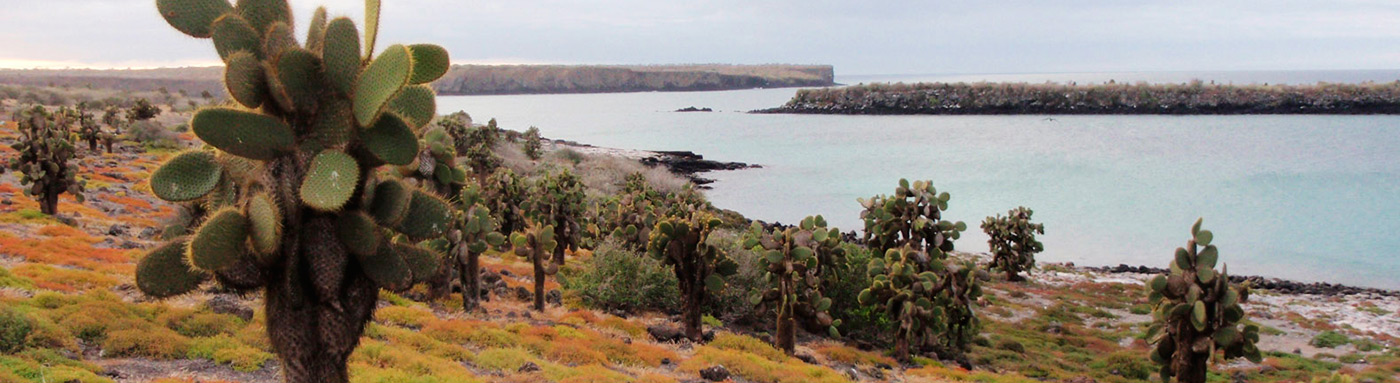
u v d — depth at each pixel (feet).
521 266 111.86
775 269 77.71
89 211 115.03
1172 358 63.36
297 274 26.04
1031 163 365.40
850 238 186.39
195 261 23.39
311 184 24.57
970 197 269.23
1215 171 329.31
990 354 91.66
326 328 26.50
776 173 334.44
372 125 26.12
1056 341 102.58
